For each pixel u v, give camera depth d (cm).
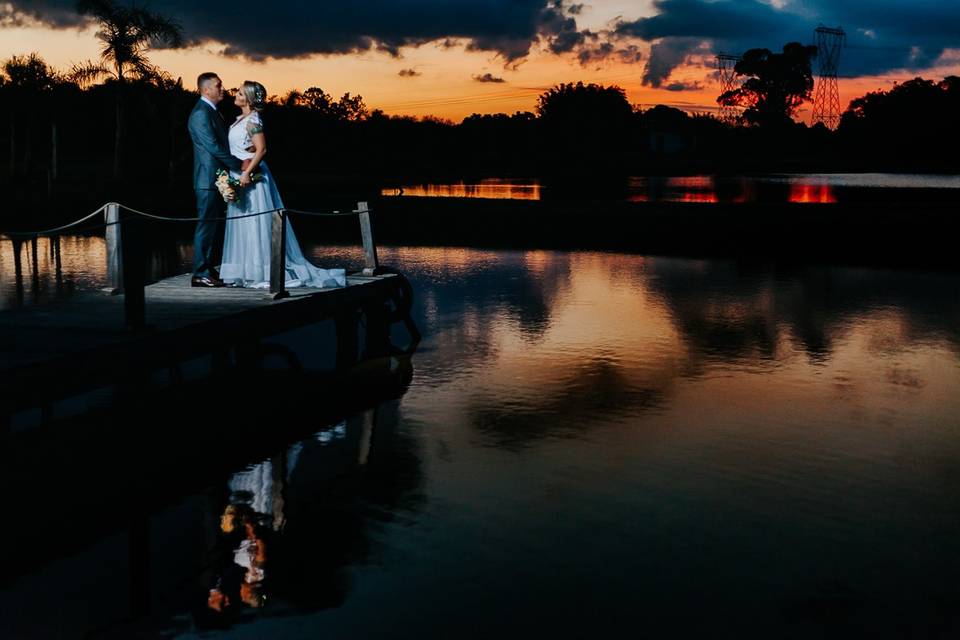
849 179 7412
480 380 1005
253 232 1062
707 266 1984
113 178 4375
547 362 1087
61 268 1870
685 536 591
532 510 638
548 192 5153
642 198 4444
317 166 8562
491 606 498
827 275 1830
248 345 1055
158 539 594
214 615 492
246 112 1048
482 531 601
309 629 477
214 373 1047
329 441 799
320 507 647
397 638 466
